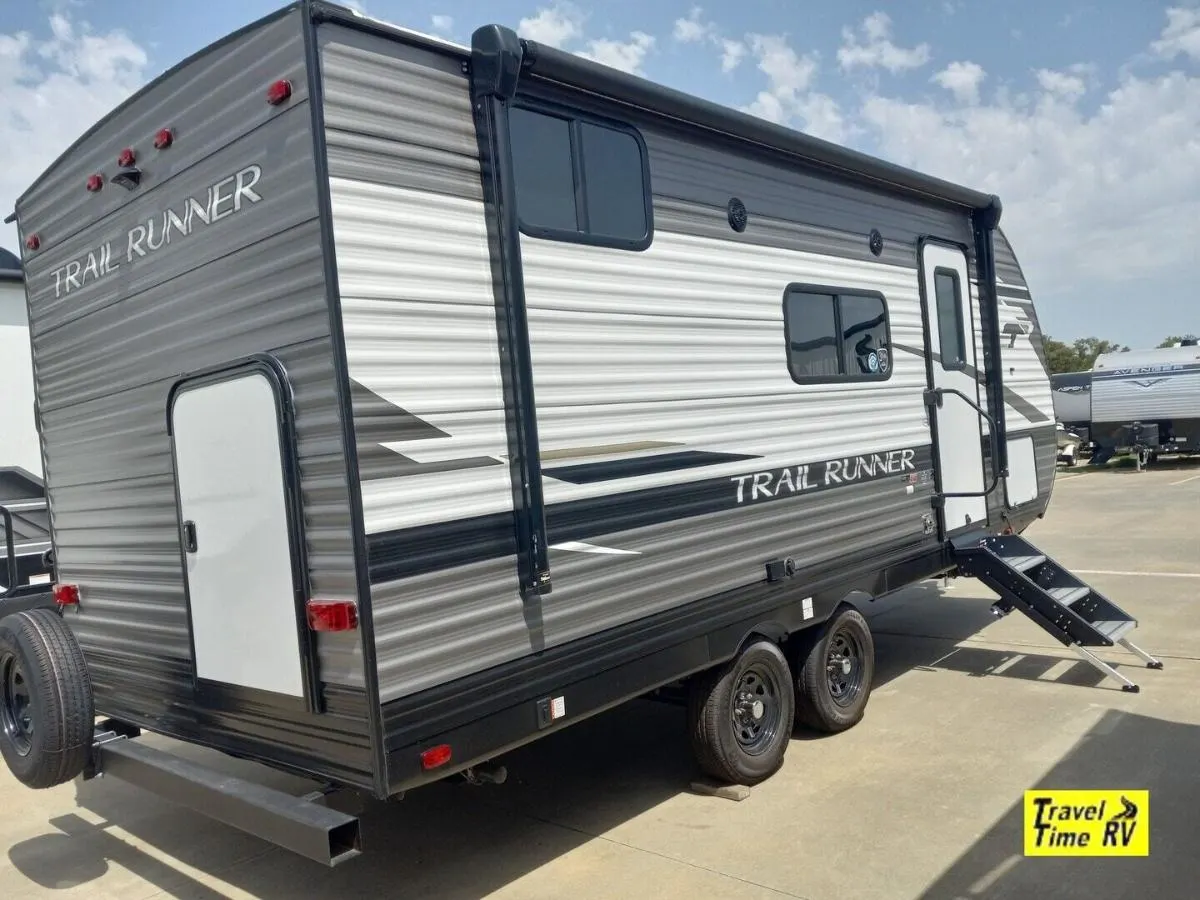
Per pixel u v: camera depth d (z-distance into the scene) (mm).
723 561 4254
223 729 3539
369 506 2873
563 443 3516
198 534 3473
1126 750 4574
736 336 4406
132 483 3887
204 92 3277
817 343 4996
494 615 3219
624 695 3686
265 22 3008
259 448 3141
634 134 3932
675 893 3508
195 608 3537
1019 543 6398
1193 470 20312
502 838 4098
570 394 3557
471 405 3180
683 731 5367
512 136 3414
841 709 5082
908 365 5805
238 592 3311
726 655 4219
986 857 3613
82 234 4039
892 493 5543
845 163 5156
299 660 3066
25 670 3930
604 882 3633
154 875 3980
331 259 2838
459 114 3250
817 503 4891
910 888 3426
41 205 4320
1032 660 6344
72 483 4324
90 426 4117
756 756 4453
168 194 3494
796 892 3449
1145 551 10258
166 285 3537
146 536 3852
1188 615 7207
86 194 3984
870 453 5363
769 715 4609
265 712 3289
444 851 4004
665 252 4047
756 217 4605
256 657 3268
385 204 2996
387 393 2945
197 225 3352
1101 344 57562
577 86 3629
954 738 4914
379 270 2959
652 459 3906
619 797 4465
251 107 3086
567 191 3613
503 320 3293
